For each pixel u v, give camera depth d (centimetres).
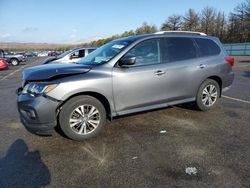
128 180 296
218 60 554
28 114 383
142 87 447
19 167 332
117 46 462
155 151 368
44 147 390
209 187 279
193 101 536
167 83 477
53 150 379
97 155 360
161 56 476
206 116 524
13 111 611
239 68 1705
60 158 354
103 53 472
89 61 469
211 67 539
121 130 453
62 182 296
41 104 369
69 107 392
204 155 352
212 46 559
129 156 355
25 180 302
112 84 416
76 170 321
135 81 438
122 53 435
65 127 395
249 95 734
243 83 976
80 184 292
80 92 393
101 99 429
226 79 574
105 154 363
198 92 534
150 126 470
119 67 429
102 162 340
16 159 354
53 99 373
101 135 432
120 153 364
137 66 446
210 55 547
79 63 468
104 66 420
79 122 405
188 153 359
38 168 329
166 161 338
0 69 1947
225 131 439
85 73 401
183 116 525
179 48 503
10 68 2191
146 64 456
